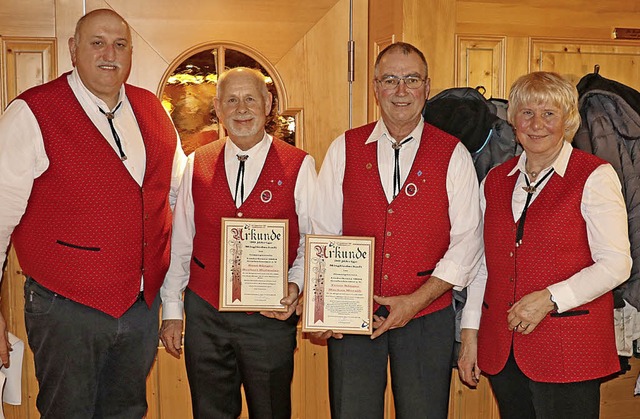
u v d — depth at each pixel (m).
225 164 2.29
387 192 2.15
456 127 2.50
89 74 2.07
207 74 2.77
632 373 3.04
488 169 2.52
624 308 2.63
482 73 2.81
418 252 2.13
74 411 2.16
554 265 1.91
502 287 2.01
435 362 2.14
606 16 2.88
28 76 2.63
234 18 2.77
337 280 2.12
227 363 2.33
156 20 2.71
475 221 2.13
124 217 2.13
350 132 2.26
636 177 2.50
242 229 2.20
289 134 2.88
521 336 1.96
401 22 2.69
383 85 2.10
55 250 2.09
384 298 2.09
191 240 2.35
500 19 2.79
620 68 2.93
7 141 2.02
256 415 2.34
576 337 1.90
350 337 2.16
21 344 2.36
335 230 2.26
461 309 2.54
